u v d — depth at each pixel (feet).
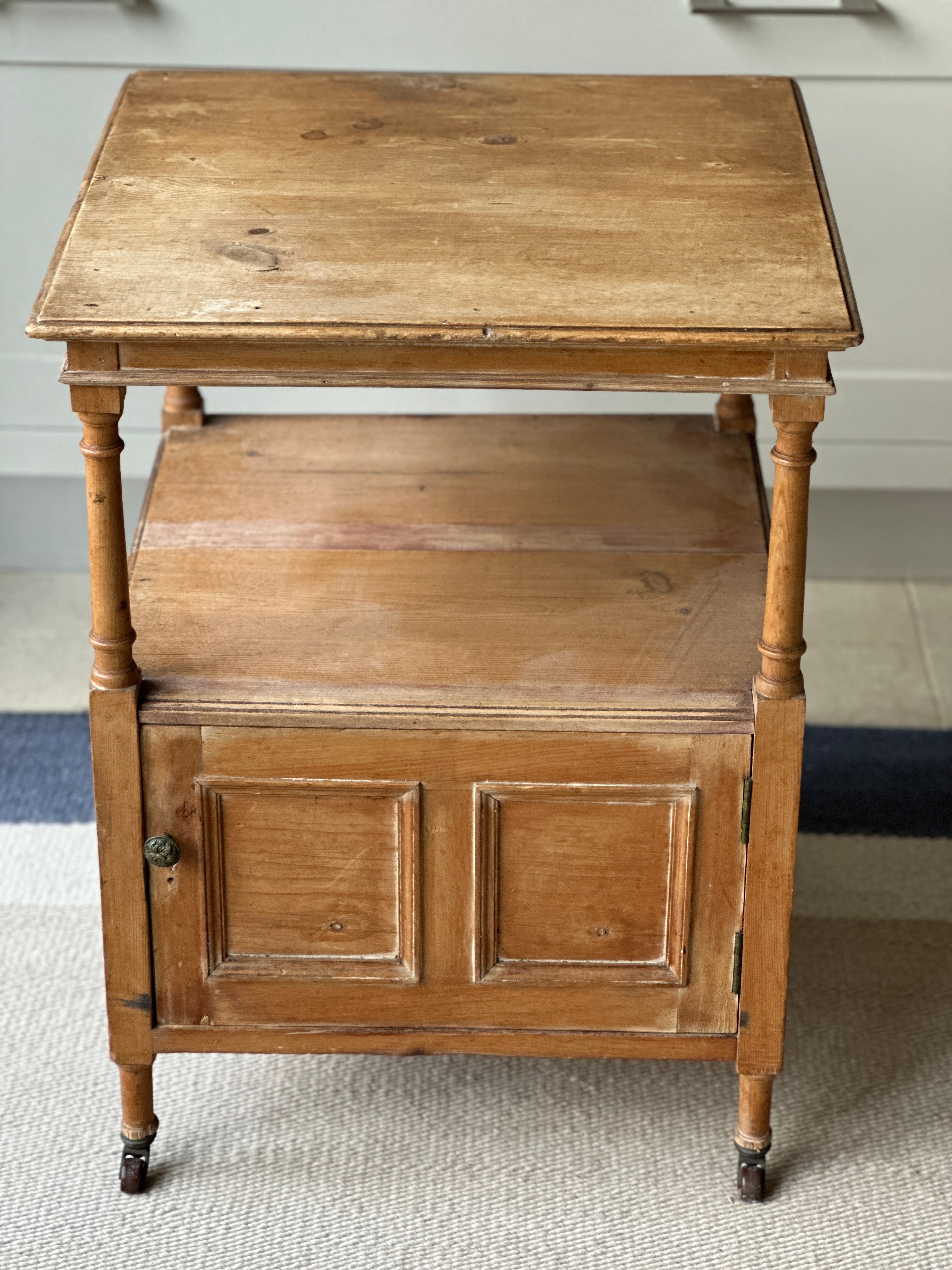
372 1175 5.04
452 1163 5.08
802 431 3.96
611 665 4.55
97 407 3.96
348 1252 4.77
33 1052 5.45
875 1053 5.49
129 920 4.60
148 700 4.37
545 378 3.96
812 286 3.99
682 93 5.12
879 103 6.61
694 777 4.41
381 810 4.50
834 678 7.35
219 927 4.66
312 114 4.94
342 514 5.24
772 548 4.14
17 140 6.67
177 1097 5.31
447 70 6.62
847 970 5.82
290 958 4.71
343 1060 5.47
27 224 6.85
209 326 3.81
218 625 4.69
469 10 6.48
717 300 3.93
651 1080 5.41
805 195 4.45
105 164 4.57
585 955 4.69
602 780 4.43
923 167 6.73
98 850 4.52
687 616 4.77
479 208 4.37
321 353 3.93
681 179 4.54
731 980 4.67
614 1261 4.75
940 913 6.08
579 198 4.43
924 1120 5.24
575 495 5.38
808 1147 5.15
